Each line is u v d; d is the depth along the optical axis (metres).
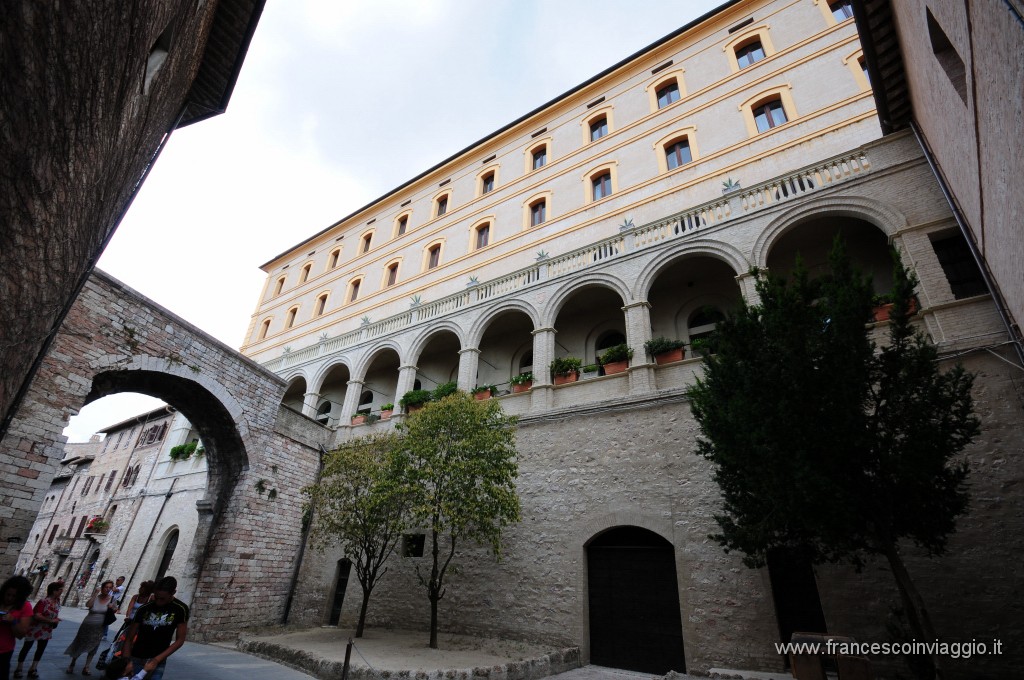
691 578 10.29
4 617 5.55
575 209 20.55
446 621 12.90
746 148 17.16
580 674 9.91
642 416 12.39
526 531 12.75
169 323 13.06
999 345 9.02
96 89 3.58
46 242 4.02
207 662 10.13
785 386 7.25
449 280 23.11
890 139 12.33
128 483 26.14
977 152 7.03
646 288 14.36
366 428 18.56
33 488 9.55
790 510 7.03
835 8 18.42
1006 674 7.47
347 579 15.71
